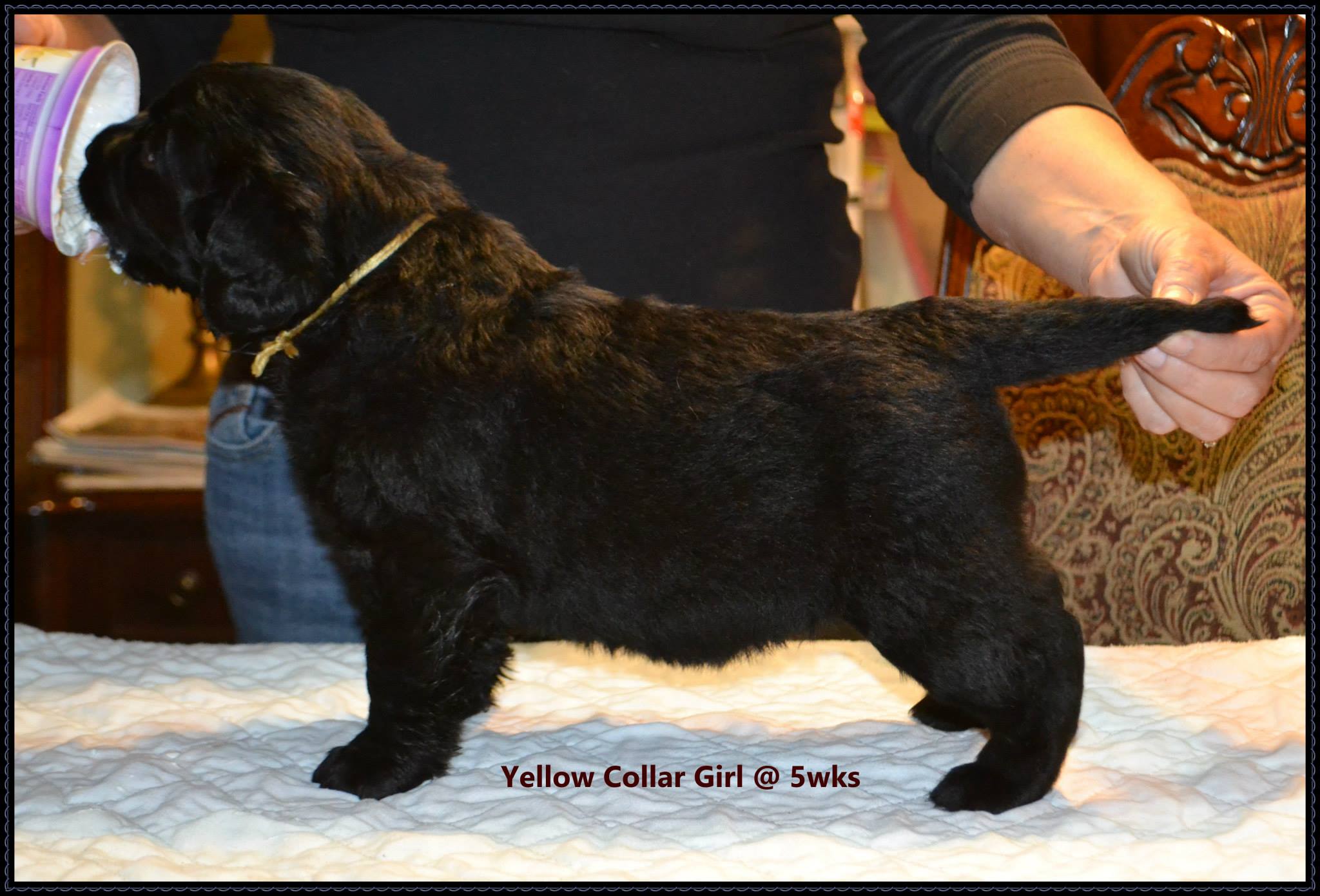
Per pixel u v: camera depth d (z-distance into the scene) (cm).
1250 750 174
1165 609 269
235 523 256
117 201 165
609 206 217
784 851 144
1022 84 192
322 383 160
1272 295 163
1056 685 153
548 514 158
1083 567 278
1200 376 162
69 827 151
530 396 157
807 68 226
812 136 229
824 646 224
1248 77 249
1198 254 162
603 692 204
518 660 220
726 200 221
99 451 379
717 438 154
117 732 185
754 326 161
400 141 217
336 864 142
